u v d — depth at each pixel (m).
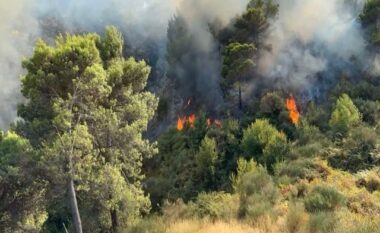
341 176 15.47
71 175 9.97
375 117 21.30
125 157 12.36
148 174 24.77
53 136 10.60
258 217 9.98
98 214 13.73
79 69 11.35
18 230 11.45
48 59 11.24
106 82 11.33
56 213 16.89
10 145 10.38
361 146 17.84
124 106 12.89
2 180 10.37
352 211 10.90
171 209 13.66
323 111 22.91
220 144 22.48
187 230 10.25
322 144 19.16
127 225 12.83
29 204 11.10
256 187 12.89
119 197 11.48
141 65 13.79
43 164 9.88
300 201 11.19
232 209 11.60
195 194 19.41
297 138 21.08
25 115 11.47
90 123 11.40
